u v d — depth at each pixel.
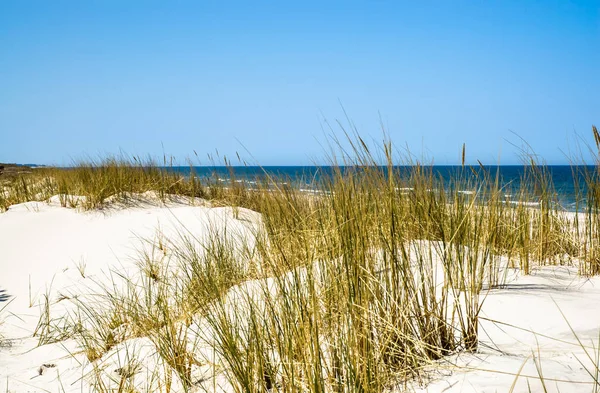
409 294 2.40
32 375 3.16
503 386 1.88
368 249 2.39
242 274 3.73
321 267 2.52
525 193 4.82
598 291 3.29
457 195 3.05
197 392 2.46
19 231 6.63
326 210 2.85
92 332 3.97
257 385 2.15
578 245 4.40
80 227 6.84
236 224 6.26
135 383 2.74
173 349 2.81
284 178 4.52
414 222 2.79
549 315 2.75
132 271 5.37
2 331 4.22
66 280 5.41
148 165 9.17
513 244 4.27
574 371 1.97
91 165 9.52
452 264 2.81
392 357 2.22
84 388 2.84
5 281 5.46
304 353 2.01
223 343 2.30
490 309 2.90
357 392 1.88
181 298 3.65
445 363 2.20
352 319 2.10
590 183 4.19
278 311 2.36
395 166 2.70
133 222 6.89
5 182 11.58
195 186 8.91
